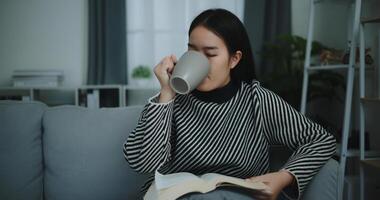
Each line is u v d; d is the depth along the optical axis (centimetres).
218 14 82
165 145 79
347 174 206
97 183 109
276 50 249
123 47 299
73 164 109
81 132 111
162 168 88
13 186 108
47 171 112
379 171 191
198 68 71
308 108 273
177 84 73
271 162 101
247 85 94
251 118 90
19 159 109
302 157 82
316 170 82
